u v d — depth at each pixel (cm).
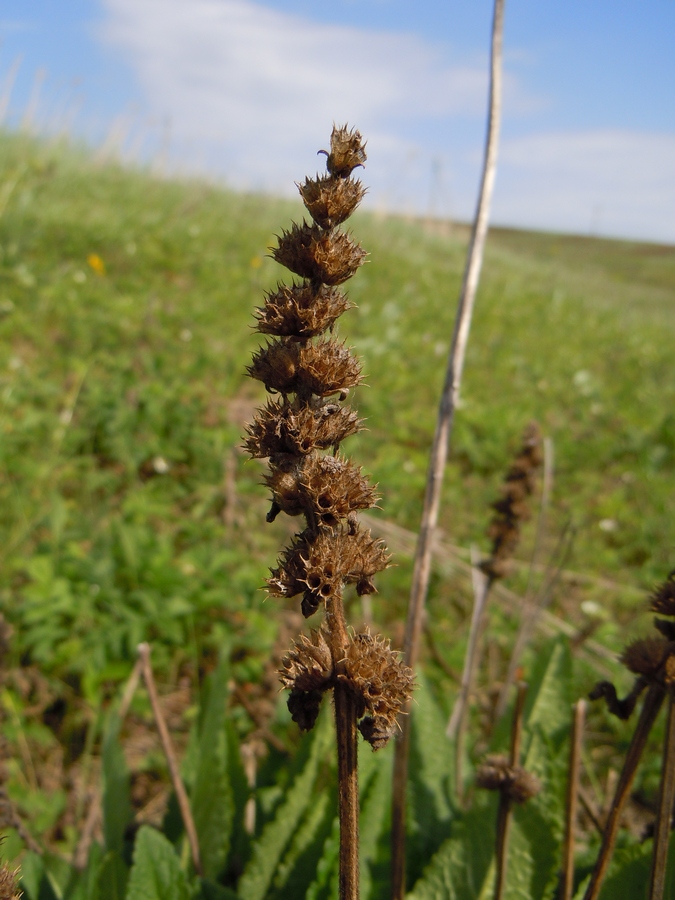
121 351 807
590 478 773
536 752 205
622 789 136
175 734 397
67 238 1098
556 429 891
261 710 396
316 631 108
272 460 109
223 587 482
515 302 1714
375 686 103
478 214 184
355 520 110
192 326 927
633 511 708
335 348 110
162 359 785
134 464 588
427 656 436
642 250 6109
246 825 242
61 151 1487
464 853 188
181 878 175
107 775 246
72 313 855
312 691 107
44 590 433
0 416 591
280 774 275
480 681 423
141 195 1542
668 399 1130
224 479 596
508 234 6988
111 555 483
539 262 2927
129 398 673
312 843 206
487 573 265
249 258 1316
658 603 130
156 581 462
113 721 258
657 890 126
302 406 109
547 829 182
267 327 109
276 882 206
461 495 683
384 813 216
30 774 353
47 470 551
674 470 852
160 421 663
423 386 973
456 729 278
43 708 395
